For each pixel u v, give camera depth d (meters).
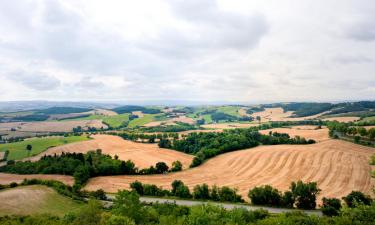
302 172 94.06
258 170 100.06
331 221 43.44
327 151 109.88
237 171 101.44
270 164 103.62
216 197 76.62
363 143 118.94
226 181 92.25
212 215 42.62
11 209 61.94
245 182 90.38
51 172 105.06
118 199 45.06
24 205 64.81
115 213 44.66
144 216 44.56
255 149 124.00
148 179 97.50
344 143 120.06
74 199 72.81
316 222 44.09
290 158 106.25
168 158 123.75
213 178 96.00
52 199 70.38
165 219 44.53
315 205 68.44
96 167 104.50
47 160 112.81
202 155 117.44
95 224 41.62
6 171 110.62
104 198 76.69
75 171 98.56
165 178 98.44
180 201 75.44
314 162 100.62
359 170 91.94
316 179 88.00
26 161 116.19
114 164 105.25
